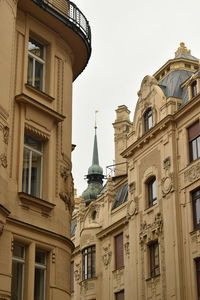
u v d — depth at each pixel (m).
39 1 24.02
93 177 64.88
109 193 47.44
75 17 26.16
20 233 20.56
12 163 21.22
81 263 49.69
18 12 23.67
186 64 43.62
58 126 24.17
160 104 40.31
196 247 34.22
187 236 35.22
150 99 41.94
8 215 19.97
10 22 22.23
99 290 45.62
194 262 34.22
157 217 38.00
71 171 25.09
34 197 21.42
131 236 40.97
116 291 42.84
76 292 49.19
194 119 36.75
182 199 36.38
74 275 50.50
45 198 22.39
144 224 39.44
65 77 25.69
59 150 23.86
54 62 24.98
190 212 35.44
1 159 20.12
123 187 47.62
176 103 39.34
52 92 24.36
